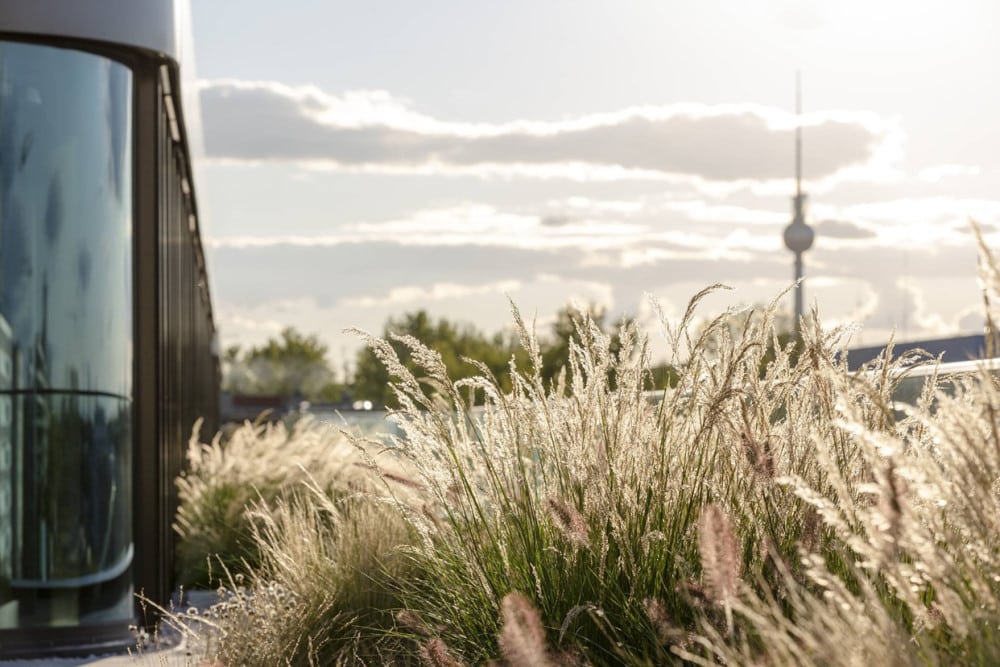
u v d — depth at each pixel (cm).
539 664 270
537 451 418
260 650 495
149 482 761
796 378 380
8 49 739
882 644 238
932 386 346
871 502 328
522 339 421
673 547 362
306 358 9725
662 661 322
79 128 748
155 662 579
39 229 740
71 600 729
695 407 396
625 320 413
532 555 386
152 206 770
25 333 735
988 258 245
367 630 521
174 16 778
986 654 241
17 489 728
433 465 432
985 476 249
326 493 943
